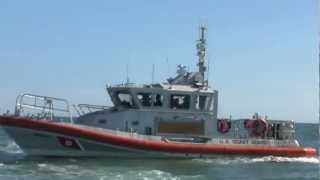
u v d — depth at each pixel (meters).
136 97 40.62
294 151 43.38
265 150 42.62
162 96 40.97
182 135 41.22
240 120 43.16
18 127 38.22
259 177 36.25
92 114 41.53
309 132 144.38
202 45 43.12
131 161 39.69
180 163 39.91
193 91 41.38
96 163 38.44
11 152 47.12
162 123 40.94
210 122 41.88
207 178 34.84
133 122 40.53
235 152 41.72
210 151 41.06
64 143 38.88
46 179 32.38
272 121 44.00
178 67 42.81
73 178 32.91
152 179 33.31
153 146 39.97
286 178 35.91
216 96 42.03
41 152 39.16
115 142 39.38
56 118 39.59
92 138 39.00
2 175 33.22
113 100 41.41
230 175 36.41
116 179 32.94
